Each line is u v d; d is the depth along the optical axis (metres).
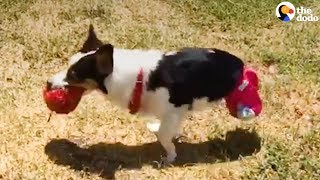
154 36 2.04
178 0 2.22
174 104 1.46
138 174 1.52
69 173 1.51
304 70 1.91
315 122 1.71
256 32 2.09
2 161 1.54
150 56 1.46
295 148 1.60
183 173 1.52
